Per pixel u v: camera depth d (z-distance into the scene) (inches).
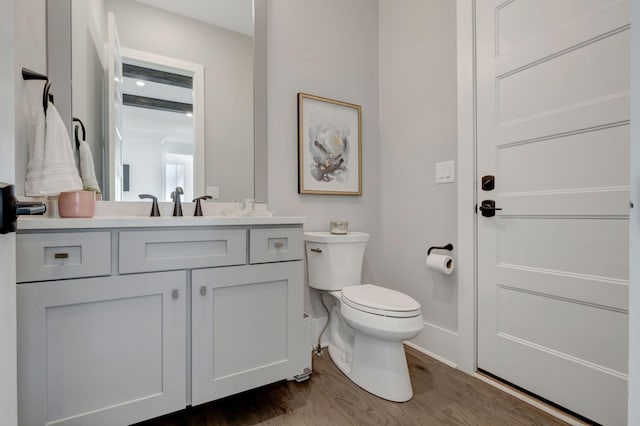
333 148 83.4
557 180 53.2
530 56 56.5
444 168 72.5
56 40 54.9
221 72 70.9
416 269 79.7
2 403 22.0
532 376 56.4
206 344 48.6
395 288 85.9
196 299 47.9
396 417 51.7
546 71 54.5
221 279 50.0
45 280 38.7
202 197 67.2
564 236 52.4
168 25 66.7
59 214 49.7
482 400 56.2
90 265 41.1
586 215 49.9
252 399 56.8
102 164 61.1
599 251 48.6
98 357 41.6
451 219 71.0
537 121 55.6
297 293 57.6
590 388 49.2
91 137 60.1
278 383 62.1
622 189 46.4
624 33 46.1
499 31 61.4
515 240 59.1
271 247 55.2
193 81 68.5
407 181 82.3
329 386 60.9
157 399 45.0
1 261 21.8
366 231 89.4
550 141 54.1
